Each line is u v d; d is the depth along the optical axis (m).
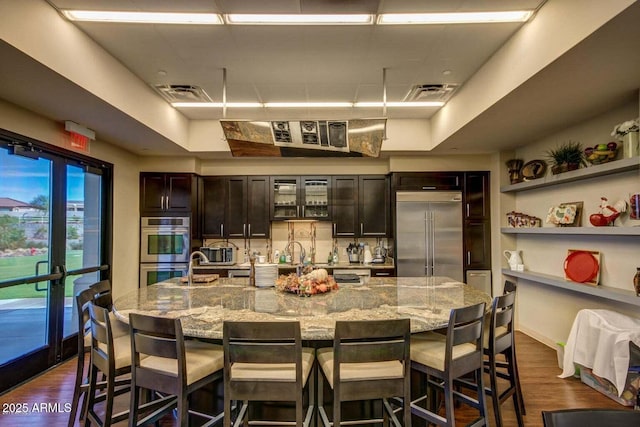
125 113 3.21
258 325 1.70
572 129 3.74
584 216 3.63
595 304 3.49
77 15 2.42
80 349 2.38
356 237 5.57
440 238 5.14
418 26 2.58
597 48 2.11
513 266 4.65
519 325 4.77
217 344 2.22
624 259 3.16
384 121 3.03
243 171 5.55
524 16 2.46
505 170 4.94
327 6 2.34
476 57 3.07
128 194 4.89
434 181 5.20
